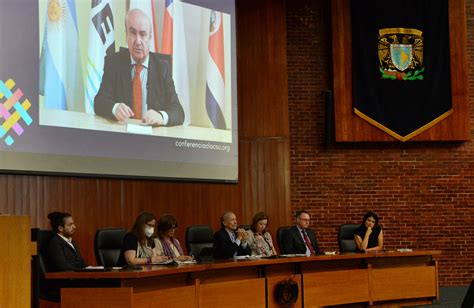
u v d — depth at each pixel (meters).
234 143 11.72
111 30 9.92
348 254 10.09
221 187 11.79
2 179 8.53
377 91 13.38
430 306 10.70
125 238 7.82
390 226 13.43
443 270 13.52
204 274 7.93
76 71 9.38
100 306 6.44
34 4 8.91
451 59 13.69
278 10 12.98
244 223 12.37
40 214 8.93
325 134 13.17
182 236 10.97
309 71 13.48
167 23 10.77
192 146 10.99
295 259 9.14
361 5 13.46
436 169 13.63
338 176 13.36
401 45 13.51
